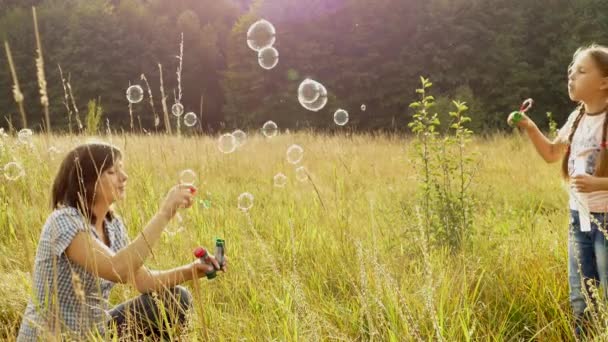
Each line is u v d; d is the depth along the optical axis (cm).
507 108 2653
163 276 238
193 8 3753
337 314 264
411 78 2641
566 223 395
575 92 246
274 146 935
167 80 3150
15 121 2894
